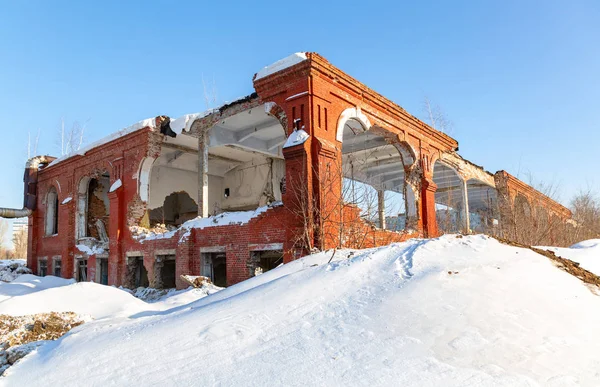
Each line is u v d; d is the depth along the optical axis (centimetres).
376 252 834
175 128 1866
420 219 1917
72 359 573
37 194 2728
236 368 491
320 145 1328
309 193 1296
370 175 2795
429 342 500
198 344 560
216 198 2659
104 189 2481
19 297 1075
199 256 1625
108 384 492
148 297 1700
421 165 1970
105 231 2395
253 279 895
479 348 484
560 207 2984
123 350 576
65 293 1130
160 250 1766
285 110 1419
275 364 489
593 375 448
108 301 1116
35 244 2673
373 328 545
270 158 2444
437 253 780
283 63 1416
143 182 1953
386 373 446
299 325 588
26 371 570
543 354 479
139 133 1923
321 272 774
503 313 561
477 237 845
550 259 801
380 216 2145
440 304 584
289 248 1317
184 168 2491
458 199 3278
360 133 1966
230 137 1984
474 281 646
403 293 624
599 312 605
